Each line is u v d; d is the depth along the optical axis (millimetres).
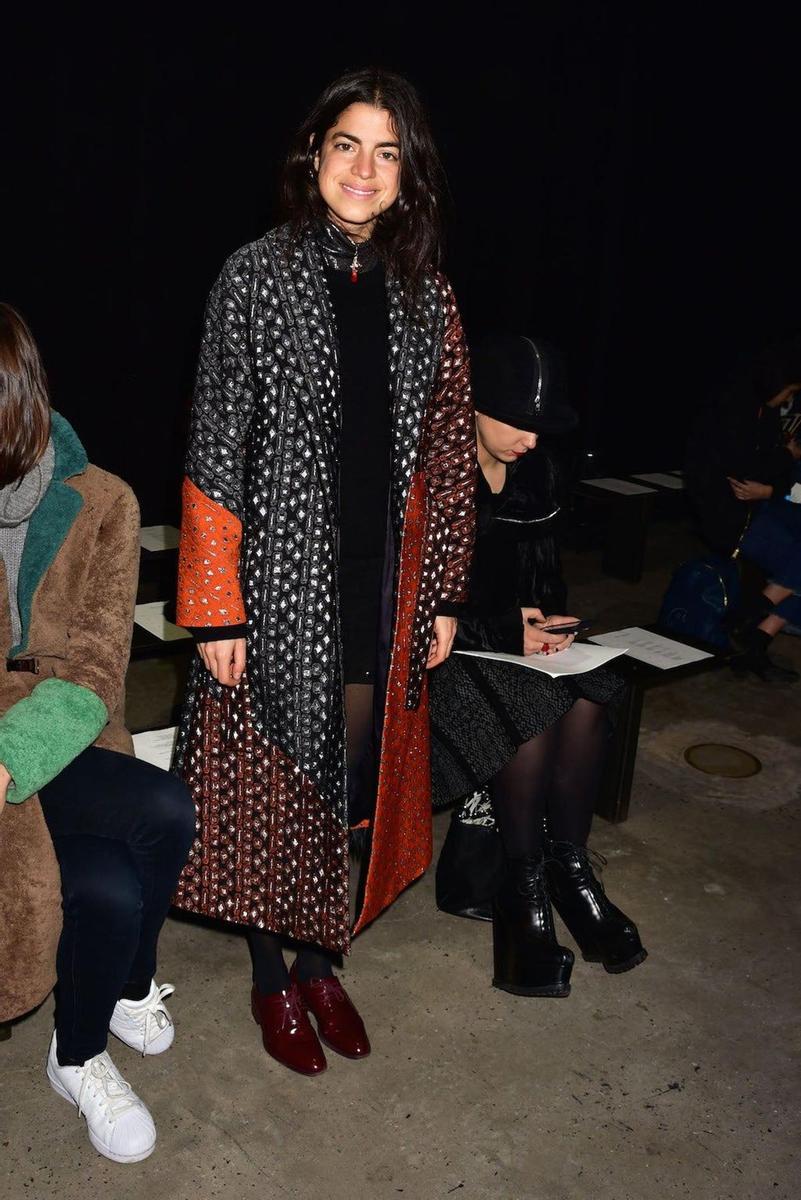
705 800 3092
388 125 1672
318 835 1862
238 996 2191
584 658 2332
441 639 2004
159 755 2256
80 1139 1819
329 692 1800
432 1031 2123
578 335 5418
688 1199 1787
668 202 5445
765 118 5594
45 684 1634
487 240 4926
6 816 1580
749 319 5926
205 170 4113
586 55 4949
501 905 2301
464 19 4516
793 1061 2115
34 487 1577
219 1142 1833
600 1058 2084
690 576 3986
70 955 1689
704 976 2342
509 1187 1786
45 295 3949
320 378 1706
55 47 3717
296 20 4117
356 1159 1818
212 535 1724
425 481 1867
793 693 3879
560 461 2412
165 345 4234
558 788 2334
